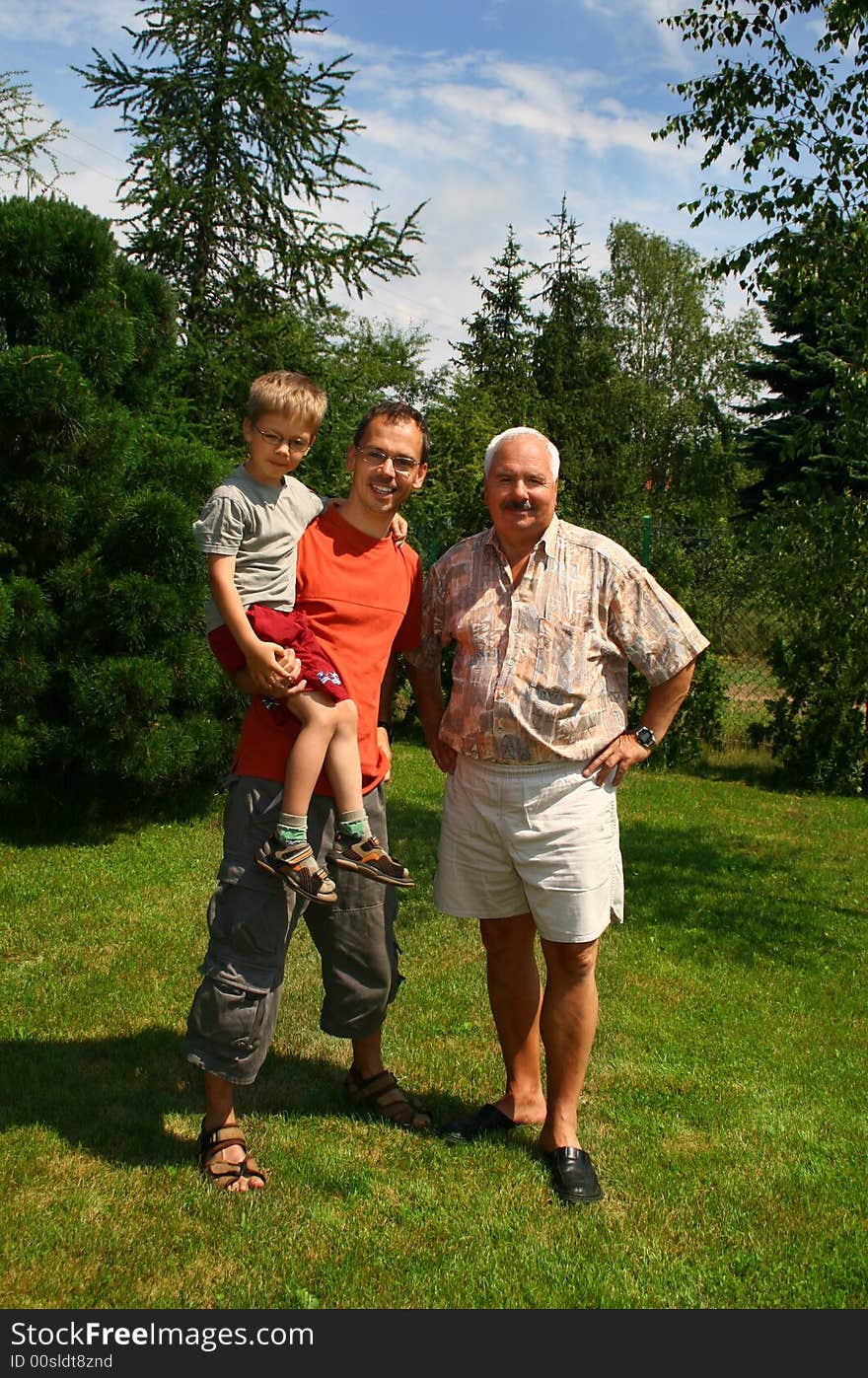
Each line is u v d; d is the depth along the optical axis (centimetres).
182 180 1516
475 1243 286
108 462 669
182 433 835
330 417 1400
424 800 826
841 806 929
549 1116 332
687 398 4691
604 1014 451
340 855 315
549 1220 298
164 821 735
